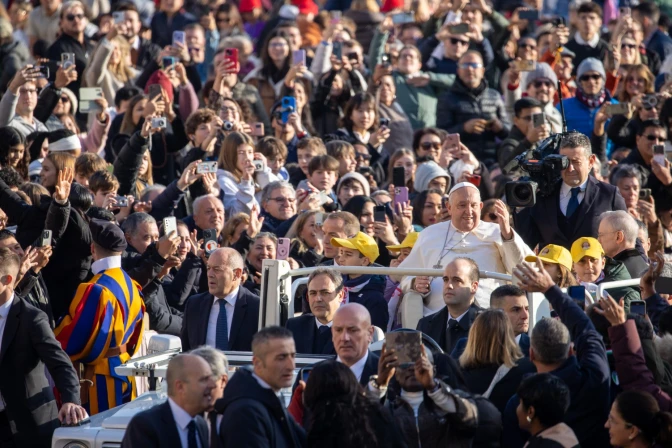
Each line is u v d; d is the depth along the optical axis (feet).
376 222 99.19
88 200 87.04
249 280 95.35
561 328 63.36
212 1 181.16
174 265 89.15
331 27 148.97
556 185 93.91
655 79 157.79
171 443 59.26
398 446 58.75
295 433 59.00
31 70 115.65
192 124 120.57
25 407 74.54
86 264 86.74
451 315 76.54
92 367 81.97
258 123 124.88
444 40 148.25
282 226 105.19
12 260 74.64
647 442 59.57
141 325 84.69
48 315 82.48
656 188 118.73
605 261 89.86
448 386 60.85
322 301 77.97
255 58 159.02
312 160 113.29
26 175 100.89
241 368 59.36
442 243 86.28
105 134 124.98
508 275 77.71
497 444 62.23
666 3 185.98
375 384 60.64
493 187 120.88
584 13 158.81
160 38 169.17
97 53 139.23
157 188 109.40
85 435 65.46
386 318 85.40
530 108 122.62
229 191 110.73
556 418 59.62
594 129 128.67
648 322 66.59
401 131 137.49
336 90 137.08
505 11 183.52
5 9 172.55
